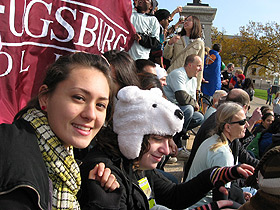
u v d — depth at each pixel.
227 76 10.50
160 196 1.88
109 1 2.74
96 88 1.05
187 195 1.81
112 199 1.28
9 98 2.01
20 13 2.02
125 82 2.05
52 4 2.23
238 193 2.66
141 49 3.89
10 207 0.84
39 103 1.12
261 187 1.27
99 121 1.09
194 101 4.56
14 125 0.99
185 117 4.21
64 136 1.05
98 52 2.63
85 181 1.37
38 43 2.18
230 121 2.75
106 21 2.72
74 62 1.06
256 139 4.82
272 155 1.25
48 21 2.23
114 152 1.47
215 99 4.91
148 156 1.49
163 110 1.40
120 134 1.44
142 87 2.08
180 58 5.65
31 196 0.88
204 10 8.86
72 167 1.11
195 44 5.57
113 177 1.30
